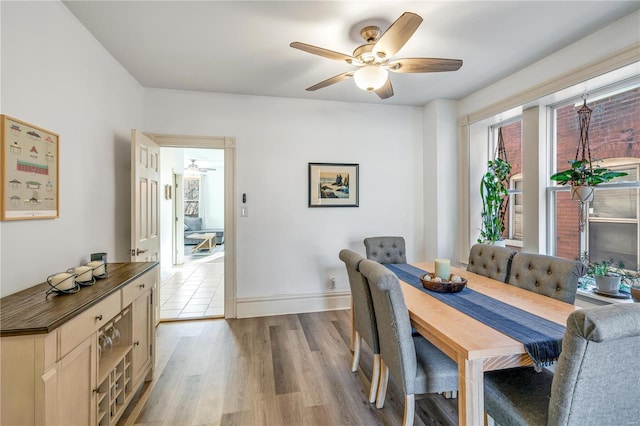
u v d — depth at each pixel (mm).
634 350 956
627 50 1998
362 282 1891
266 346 2703
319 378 2195
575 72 2326
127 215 2836
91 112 2215
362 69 1991
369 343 1928
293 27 2115
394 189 3861
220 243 8969
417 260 3936
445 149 3652
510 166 3150
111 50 2430
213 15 1981
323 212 3652
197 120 3324
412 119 3908
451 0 1843
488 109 3197
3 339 1080
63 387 1205
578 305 2400
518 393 1312
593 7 1920
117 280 1763
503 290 1961
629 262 2242
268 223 3502
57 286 1469
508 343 1209
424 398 1986
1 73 1420
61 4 1854
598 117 2447
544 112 2795
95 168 2271
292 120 3553
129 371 1843
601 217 2416
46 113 1729
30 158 1585
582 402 969
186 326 3164
